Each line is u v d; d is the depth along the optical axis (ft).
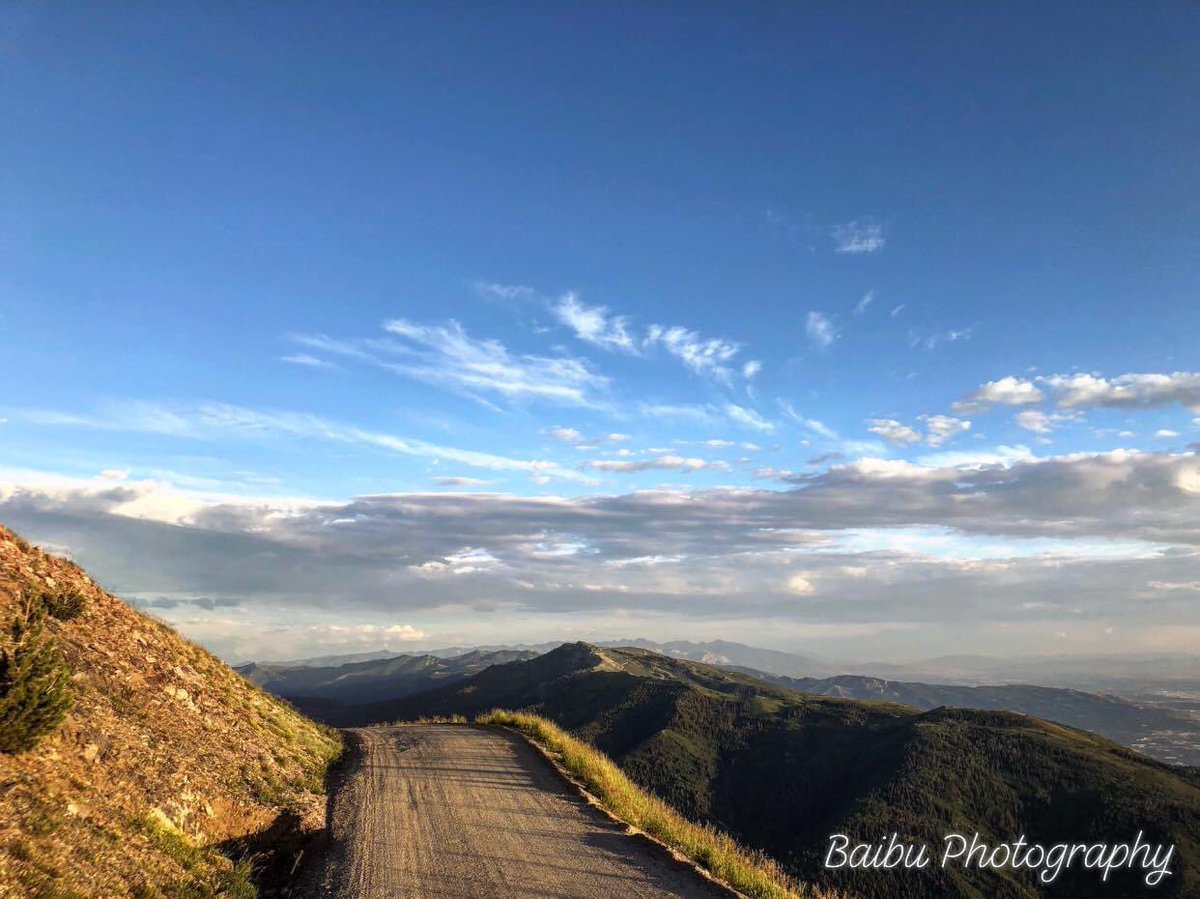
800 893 38.60
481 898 32.73
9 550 46.34
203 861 32.83
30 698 29.01
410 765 65.72
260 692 70.08
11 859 23.24
